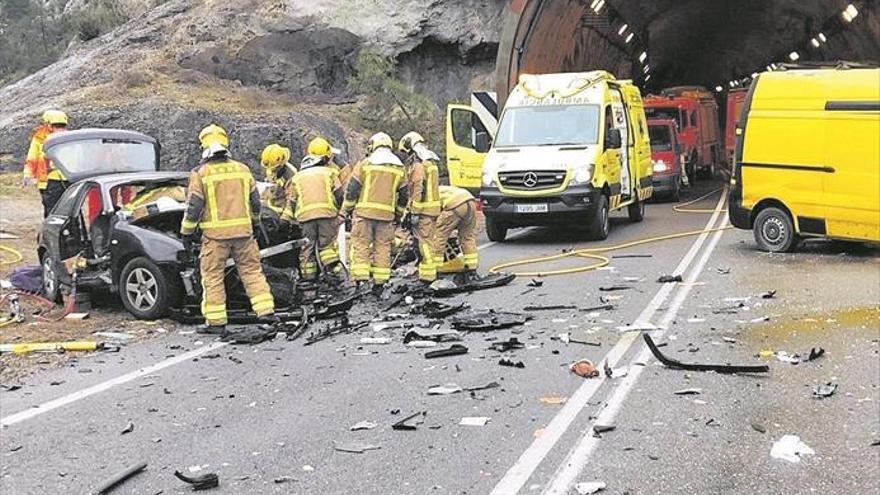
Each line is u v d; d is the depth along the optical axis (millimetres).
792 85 12672
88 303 10477
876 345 7320
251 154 23469
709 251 13375
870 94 11961
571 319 8797
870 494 4434
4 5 56500
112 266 9898
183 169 23406
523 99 16578
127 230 9750
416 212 10977
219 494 4711
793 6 35625
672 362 6879
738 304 9180
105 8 40875
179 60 28859
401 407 6121
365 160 10508
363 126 26750
